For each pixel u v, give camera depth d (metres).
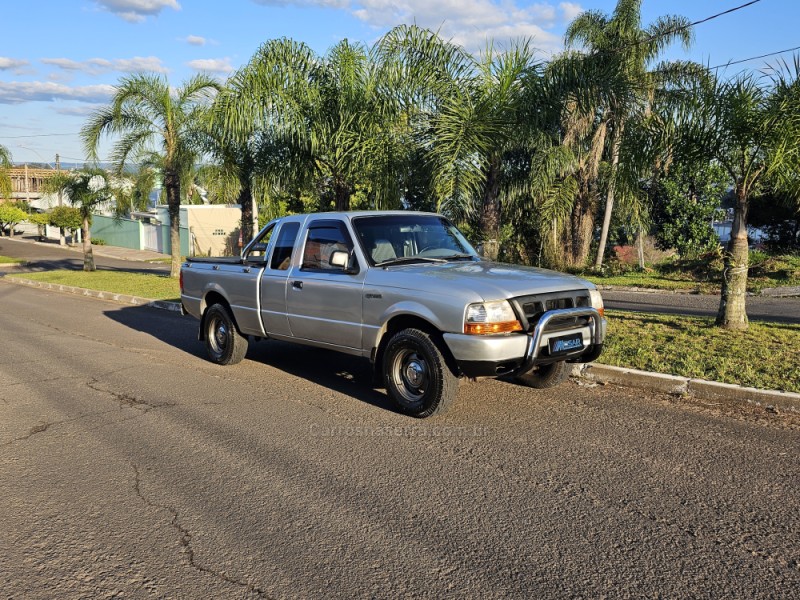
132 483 4.65
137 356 9.23
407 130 12.98
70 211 48.62
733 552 3.57
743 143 8.33
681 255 22.45
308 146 13.95
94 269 27.55
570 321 5.87
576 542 3.71
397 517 4.05
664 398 6.43
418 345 5.81
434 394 5.75
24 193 72.12
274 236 7.64
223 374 7.98
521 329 5.53
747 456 4.90
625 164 9.33
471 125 11.59
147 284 19.36
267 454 5.17
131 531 3.94
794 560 3.48
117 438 5.62
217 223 41.94
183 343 10.30
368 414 6.18
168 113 18.53
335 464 4.93
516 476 4.63
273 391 7.11
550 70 12.29
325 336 6.81
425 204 14.16
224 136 15.66
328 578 3.39
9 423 6.11
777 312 12.12
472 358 5.42
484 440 5.37
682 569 3.41
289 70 13.41
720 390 6.30
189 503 4.30
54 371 8.30
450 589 3.27
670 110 8.70
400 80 12.70
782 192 9.17
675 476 4.57
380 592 3.26
